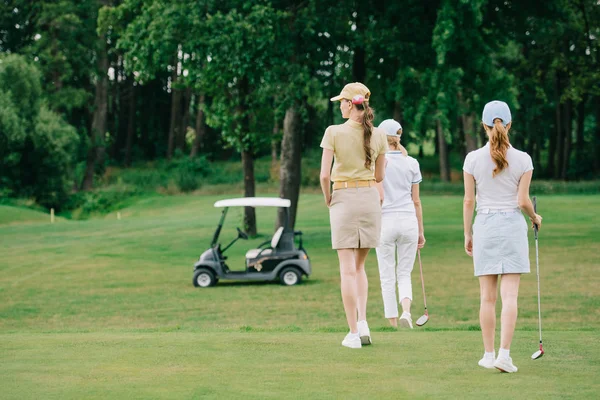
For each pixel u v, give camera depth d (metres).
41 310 17.89
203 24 27.53
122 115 91.88
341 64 31.48
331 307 17.27
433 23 29.09
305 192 62.16
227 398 5.15
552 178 71.62
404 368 6.16
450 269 22.58
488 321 6.27
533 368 6.18
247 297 19.11
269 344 7.29
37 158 60.38
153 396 5.21
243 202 21.52
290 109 31.00
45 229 40.94
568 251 25.17
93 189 68.81
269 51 27.62
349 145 7.06
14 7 71.50
